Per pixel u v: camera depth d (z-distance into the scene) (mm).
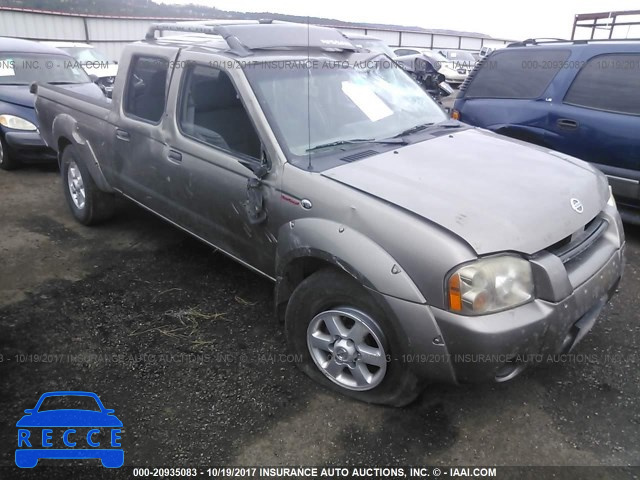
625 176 4535
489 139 3377
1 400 2693
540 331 2246
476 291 2150
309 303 2693
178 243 4648
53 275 4043
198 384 2832
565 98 4941
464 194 2473
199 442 2451
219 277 4035
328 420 2578
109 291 3809
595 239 2697
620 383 2812
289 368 2965
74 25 20719
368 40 11297
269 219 2875
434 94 11039
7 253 4406
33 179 6547
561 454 2379
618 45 4691
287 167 2775
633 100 4520
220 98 3195
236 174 3062
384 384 2555
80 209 4949
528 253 2262
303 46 3590
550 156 3146
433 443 2447
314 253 2564
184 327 3367
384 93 3615
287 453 2395
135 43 4066
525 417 2596
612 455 2367
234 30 3416
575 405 2666
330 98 3287
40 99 5273
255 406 2672
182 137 3449
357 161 2818
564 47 5082
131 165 4012
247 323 3418
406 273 2268
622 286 3854
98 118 4348
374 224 2369
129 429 2521
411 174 2666
